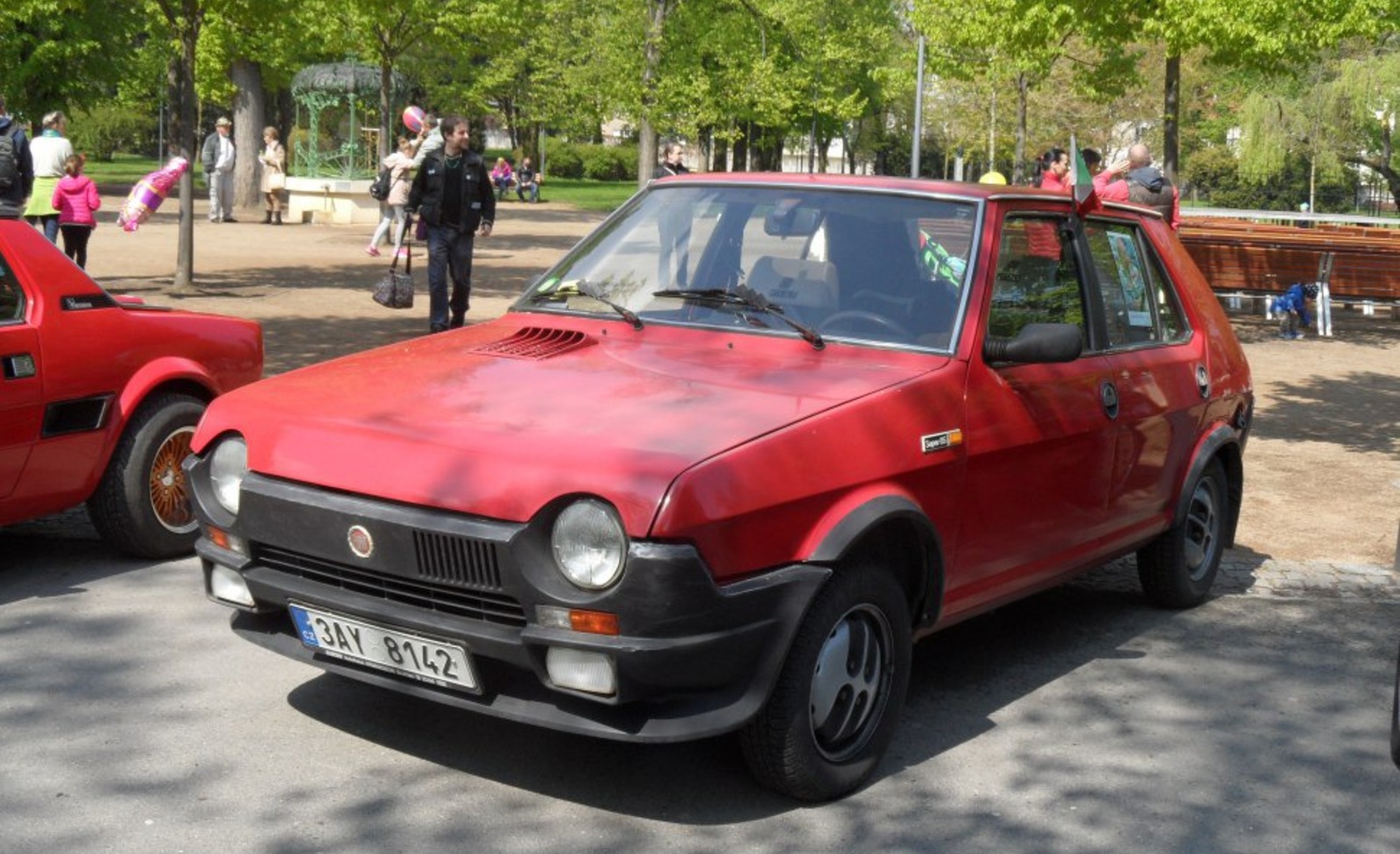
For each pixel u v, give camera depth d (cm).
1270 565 783
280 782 457
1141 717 547
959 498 500
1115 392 592
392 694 536
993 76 2933
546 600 402
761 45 3728
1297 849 441
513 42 3700
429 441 433
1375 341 1903
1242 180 6388
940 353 511
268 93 5028
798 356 511
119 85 4116
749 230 563
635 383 479
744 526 412
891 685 473
